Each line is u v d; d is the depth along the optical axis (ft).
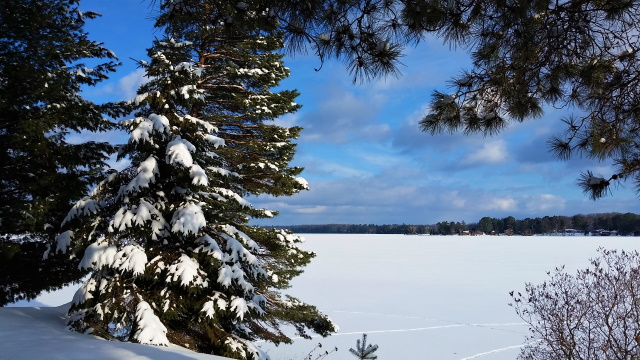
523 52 11.85
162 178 29.43
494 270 137.39
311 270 136.77
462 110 13.28
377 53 11.43
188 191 29.45
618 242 267.80
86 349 20.51
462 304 86.28
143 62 29.91
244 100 37.04
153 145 27.48
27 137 33.04
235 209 35.27
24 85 34.22
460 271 135.44
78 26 40.06
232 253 29.04
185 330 30.76
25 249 34.12
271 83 40.11
